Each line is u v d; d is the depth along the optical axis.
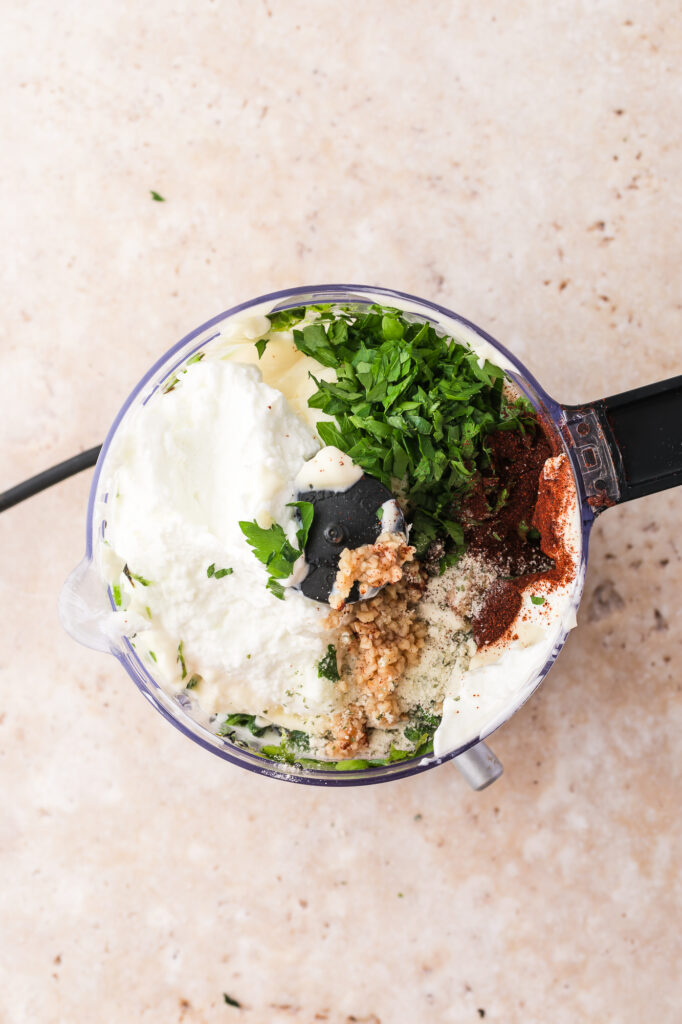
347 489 0.43
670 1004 0.48
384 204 0.49
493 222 0.49
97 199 0.49
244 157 0.49
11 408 0.49
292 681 0.44
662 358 0.48
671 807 0.48
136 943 0.49
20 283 0.49
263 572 0.43
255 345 0.45
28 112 0.49
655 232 0.49
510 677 0.44
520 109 0.49
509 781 0.49
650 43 0.49
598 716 0.49
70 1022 0.48
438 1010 0.48
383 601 0.44
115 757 0.49
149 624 0.44
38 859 0.49
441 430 0.43
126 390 0.49
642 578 0.49
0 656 0.49
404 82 0.49
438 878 0.48
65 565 0.49
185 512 0.43
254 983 0.48
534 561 0.45
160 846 0.49
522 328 0.48
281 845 0.49
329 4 0.49
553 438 0.43
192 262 0.49
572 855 0.48
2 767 0.49
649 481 0.42
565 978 0.48
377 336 0.45
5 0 0.49
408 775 0.45
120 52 0.49
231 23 0.49
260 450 0.43
